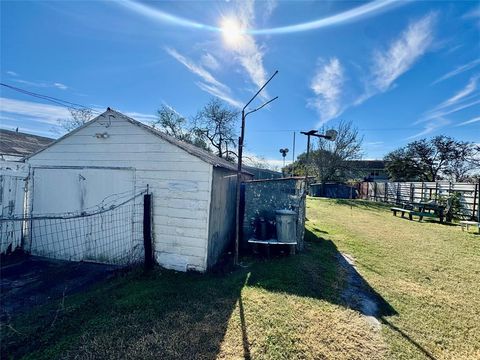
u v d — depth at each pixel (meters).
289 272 5.14
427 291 4.54
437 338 3.18
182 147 5.22
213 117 25.86
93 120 5.71
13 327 3.10
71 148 5.89
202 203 5.12
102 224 5.67
